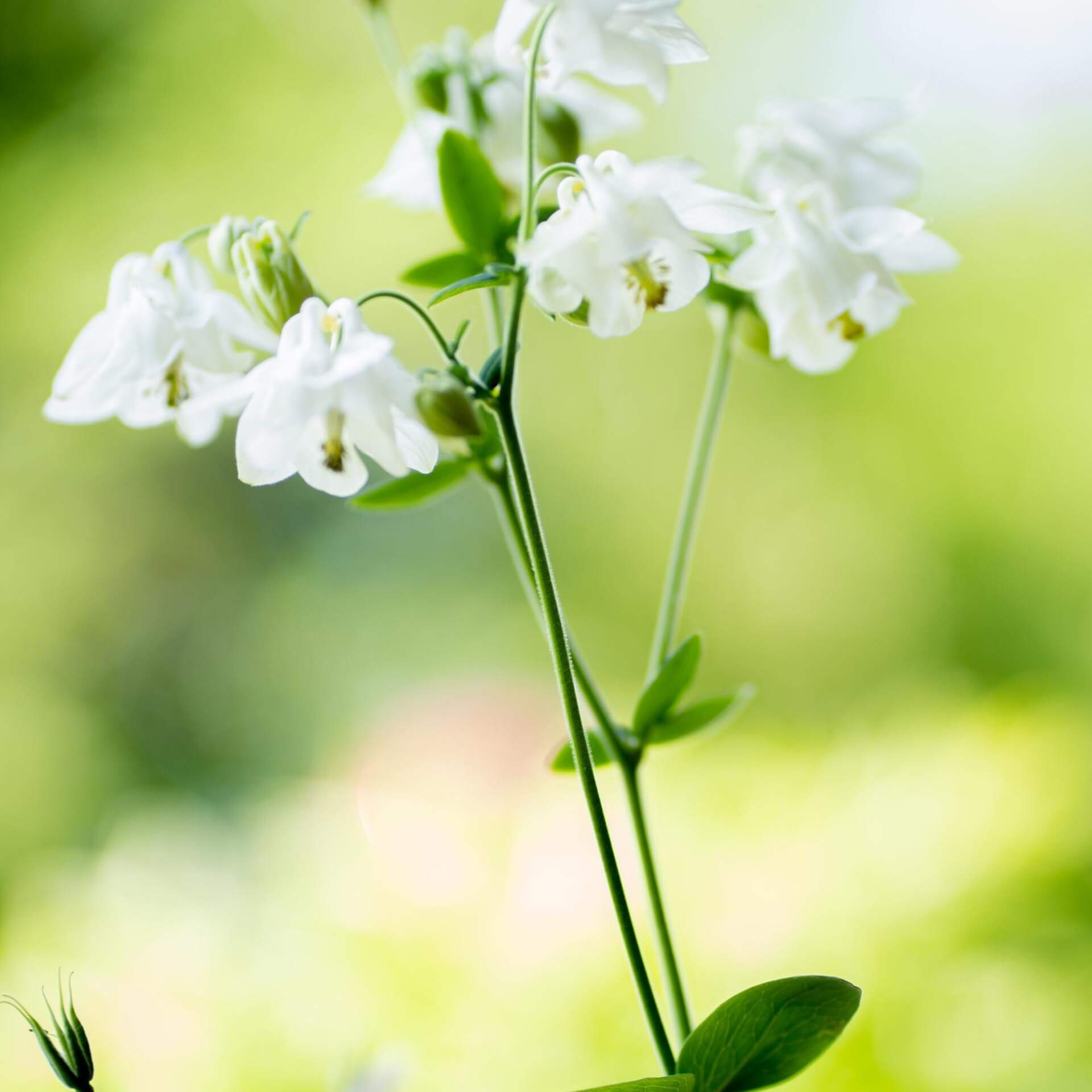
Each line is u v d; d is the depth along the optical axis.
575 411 3.12
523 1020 1.13
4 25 2.86
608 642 3.09
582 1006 1.13
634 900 1.25
